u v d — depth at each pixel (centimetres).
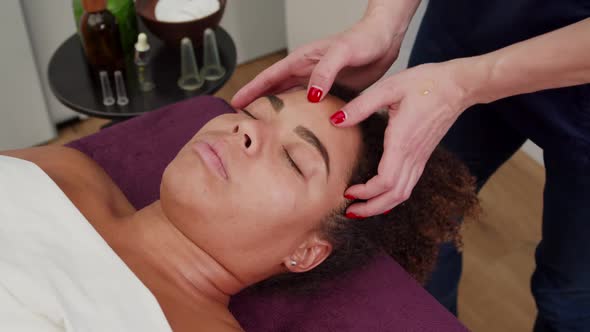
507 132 137
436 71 103
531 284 142
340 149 109
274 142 106
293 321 120
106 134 143
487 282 184
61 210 104
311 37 224
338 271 124
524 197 205
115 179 137
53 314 93
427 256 131
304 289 123
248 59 246
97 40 162
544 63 94
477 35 124
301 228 110
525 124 124
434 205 123
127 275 98
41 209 104
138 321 94
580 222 122
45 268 96
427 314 120
